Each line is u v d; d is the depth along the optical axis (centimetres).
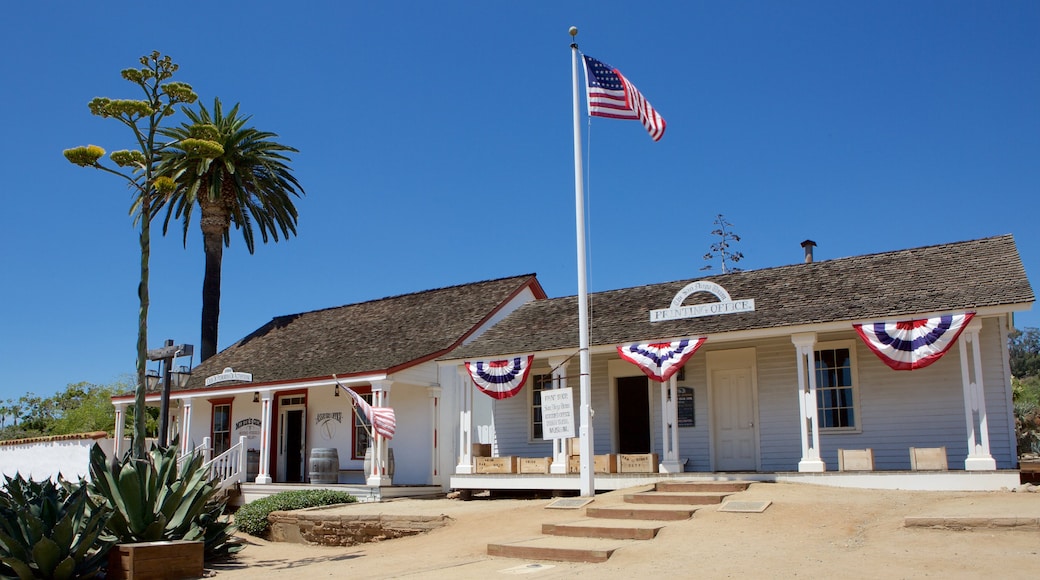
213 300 3425
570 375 2125
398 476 2358
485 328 2448
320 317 3081
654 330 1884
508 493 2045
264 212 3516
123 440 2386
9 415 4969
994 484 1432
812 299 1789
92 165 1286
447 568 1115
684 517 1307
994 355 1599
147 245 1368
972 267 1689
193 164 3312
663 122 1625
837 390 1800
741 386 1912
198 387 2670
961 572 838
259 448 2680
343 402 2519
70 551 1106
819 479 1581
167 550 1165
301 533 1700
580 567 1031
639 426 2031
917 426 1691
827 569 894
